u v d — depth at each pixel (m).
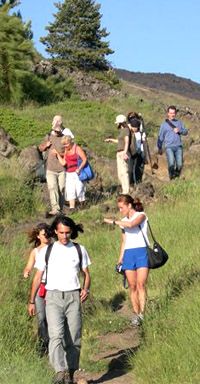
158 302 12.51
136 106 42.22
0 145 23.66
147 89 63.16
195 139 30.81
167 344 10.22
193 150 27.75
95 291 14.73
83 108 38.62
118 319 12.93
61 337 10.06
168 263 14.38
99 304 13.62
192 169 25.92
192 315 10.69
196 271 13.49
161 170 26.16
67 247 10.33
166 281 13.73
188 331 10.23
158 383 9.61
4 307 11.72
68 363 10.28
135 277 12.32
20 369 9.68
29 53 38.97
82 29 69.12
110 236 17.61
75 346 10.30
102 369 10.95
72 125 33.88
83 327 12.73
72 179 19.75
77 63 67.56
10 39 37.66
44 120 33.94
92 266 15.74
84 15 69.44
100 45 69.25
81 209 20.59
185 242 15.69
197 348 9.75
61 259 10.26
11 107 36.62
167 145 22.80
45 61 42.22
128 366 10.84
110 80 58.94
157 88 71.38
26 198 20.48
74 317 10.23
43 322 11.25
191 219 17.31
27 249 15.85
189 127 38.09
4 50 37.25
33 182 22.06
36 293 10.90
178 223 17.02
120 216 19.55
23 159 22.80
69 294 10.20
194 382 9.27
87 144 29.80
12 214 19.95
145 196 20.83
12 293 12.51
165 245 15.69
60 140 19.69
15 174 21.75
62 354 10.03
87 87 43.91
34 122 30.17
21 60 38.03
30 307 10.92
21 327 11.48
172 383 9.46
